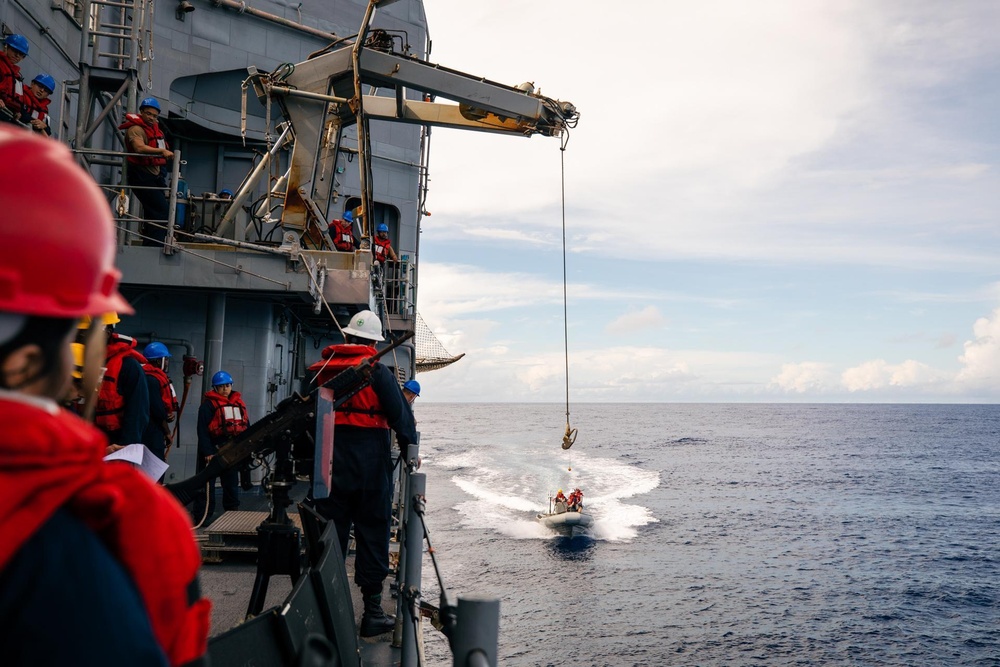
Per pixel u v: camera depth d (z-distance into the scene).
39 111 8.58
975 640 28.78
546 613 30.11
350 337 5.13
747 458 109.12
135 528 0.82
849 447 136.75
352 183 18.78
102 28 13.42
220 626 4.74
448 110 13.88
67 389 0.89
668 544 44.72
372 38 12.88
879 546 46.31
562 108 13.69
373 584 5.08
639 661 25.27
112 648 0.72
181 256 10.51
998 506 64.31
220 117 16.69
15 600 0.69
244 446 3.94
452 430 180.38
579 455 105.81
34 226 0.80
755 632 28.86
